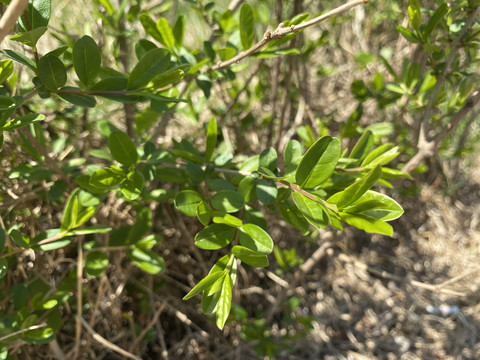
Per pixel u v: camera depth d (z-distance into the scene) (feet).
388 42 2.28
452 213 2.56
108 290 1.51
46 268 1.38
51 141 1.50
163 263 1.10
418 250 2.40
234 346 1.83
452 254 2.38
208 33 2.07
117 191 1.11
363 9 2.19
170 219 1.60
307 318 1.69
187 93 1.60
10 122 0.75
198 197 0.81
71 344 1.51
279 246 2.06
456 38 1.06
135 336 1.54
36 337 1.00
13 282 1.33
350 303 2.14
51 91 0.79
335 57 2.46
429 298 2.17
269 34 0.83
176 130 1.92
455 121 1.16
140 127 1.23
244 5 0.94
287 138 1.80
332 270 2.21
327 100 2.33
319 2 2.11
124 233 1.13
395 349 2.01
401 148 1.62
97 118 1.74
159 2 1.56
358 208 0.67
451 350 2.00
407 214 2.49
